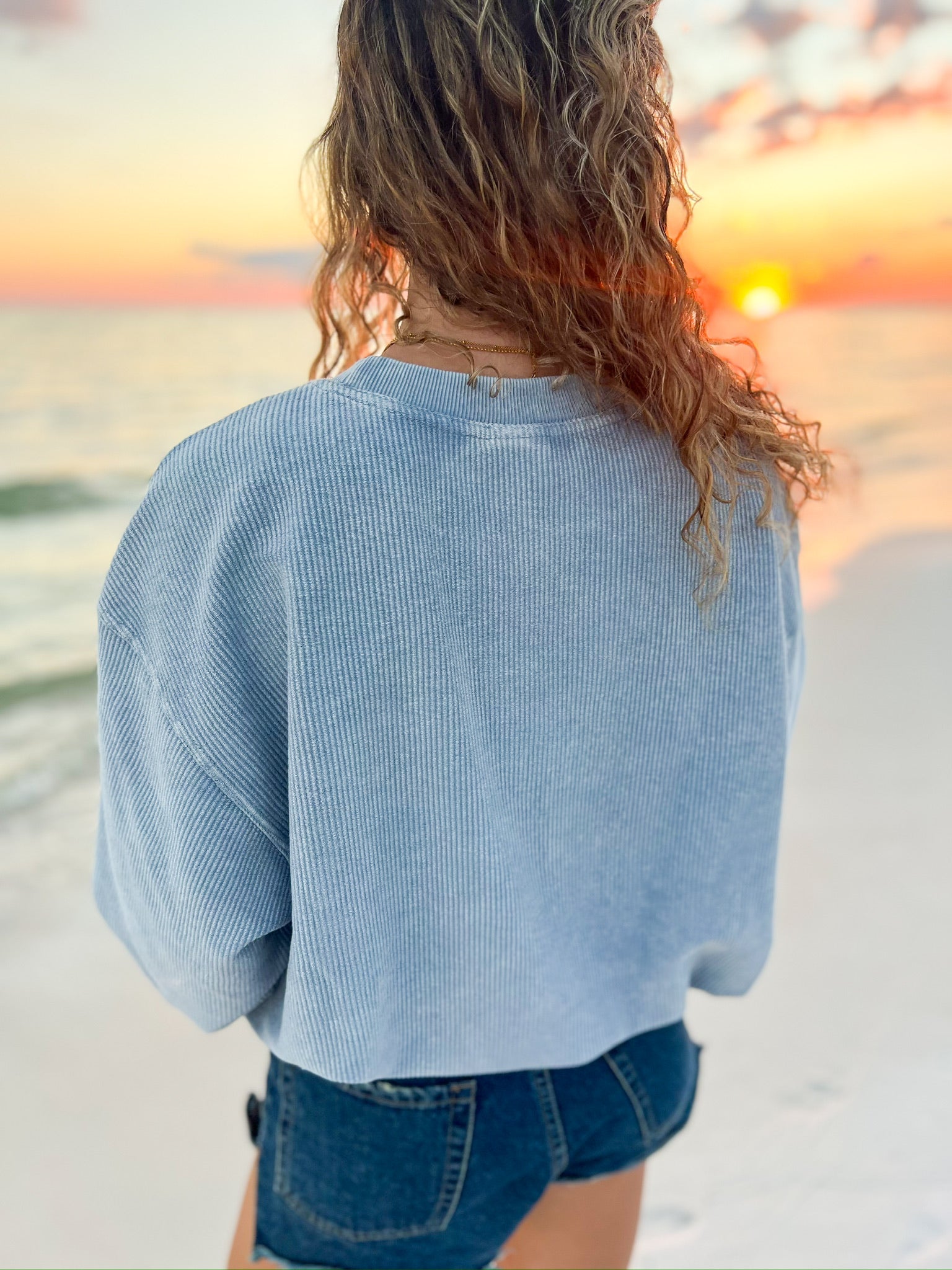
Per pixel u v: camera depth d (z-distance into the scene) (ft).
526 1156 3.47
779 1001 8.63
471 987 3.20
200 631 2.69
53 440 52.95
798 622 3.49
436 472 2.64
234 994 3.13
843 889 10.41
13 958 10.47
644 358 2.76
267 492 2.55
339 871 2.84
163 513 2.70
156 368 73.36
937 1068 7.80
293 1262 3.57
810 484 3.24
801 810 12.21
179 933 3.00
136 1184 7.32
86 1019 9.34
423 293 2.81
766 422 3.05
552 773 3.09
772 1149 7.03
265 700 2.79
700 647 3.10
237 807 2.85
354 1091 3.40
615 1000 3.56
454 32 2.51
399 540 2.63
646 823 3.32
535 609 2.85
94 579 30.50
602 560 2.87
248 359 76.95
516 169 2.56
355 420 2.59
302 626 2.61
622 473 2.83
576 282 2.69
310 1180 3.49
